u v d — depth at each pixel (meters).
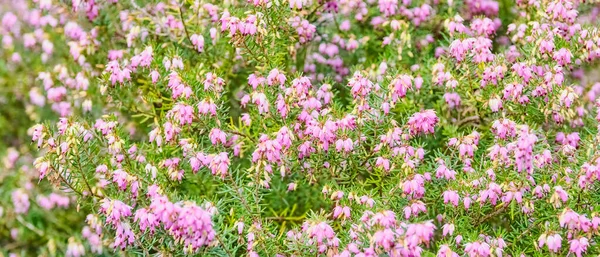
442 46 0.91
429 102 0.91
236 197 0.82
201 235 0.75
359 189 0.80
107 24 0.93
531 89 0.84
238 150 0.85
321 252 0.78
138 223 0.80
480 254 0.75
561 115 0.83
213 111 0.80
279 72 0.82
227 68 0.92
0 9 0.96
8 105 0.98
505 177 0.79
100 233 0.82
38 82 0.96
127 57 0.91
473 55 0.85
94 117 0.93
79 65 0.93
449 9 0.89
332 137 0.80
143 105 0.91
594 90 0.88
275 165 0.85
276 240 0.81
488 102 0.85
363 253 0.75
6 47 0.95
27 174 0.93
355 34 0.96
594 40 0.84
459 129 0.90
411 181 0.79
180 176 0.84
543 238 0.77
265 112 0.83
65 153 0.81
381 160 0.81
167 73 0.86
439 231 0.85
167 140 0.81
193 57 0.93
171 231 0.76
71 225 0.94
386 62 0.91
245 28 0.81
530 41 0.85
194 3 0.90
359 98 0.82
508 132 0.80
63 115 0.92
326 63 0.95
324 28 0.95
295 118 0.83
